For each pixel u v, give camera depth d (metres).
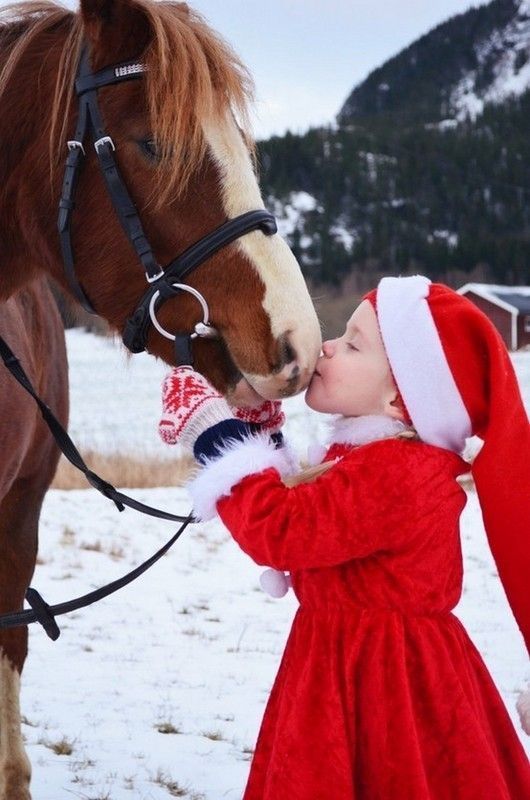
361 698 2.03
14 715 3.55
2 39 2.71
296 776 2.00
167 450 15.48
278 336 2.29
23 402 3.23
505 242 94.81
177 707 4.76
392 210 103.06
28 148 2.59
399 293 2.12
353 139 114.69
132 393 28.59
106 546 8.93
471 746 2.01
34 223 2.61
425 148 115.56
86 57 2.49
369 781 2.01
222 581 7.96
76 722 4.46
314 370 2.28
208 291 2.35
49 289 3.83
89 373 34.50
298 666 2.11
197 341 2.41
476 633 6.31
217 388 2.42
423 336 2.07
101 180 2.45
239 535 2.06
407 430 2.15
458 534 2.20
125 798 3.53
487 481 2.05
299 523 2.01
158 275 2.39
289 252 2.40
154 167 2.38
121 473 12.82
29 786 3.51
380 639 2.05
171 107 2.30
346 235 95.50
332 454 2.25
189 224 2.36
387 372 2.16
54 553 8.53
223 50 2.42
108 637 6.17
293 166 107.00
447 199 105.50
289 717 2.05
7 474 3.29
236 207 2.35
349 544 2.02
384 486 2.02
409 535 2.05
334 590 2.11
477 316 2.08
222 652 5.90
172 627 6.48
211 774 3.84
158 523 10.03
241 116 2.45
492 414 2.05
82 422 21.81
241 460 2.05
